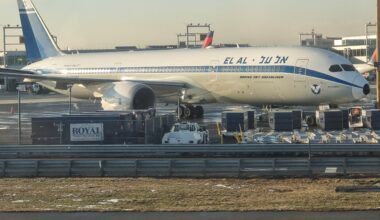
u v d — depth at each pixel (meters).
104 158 68.12
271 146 66.38
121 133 80.06
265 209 41.44
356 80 93.38
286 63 96.00
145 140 79.19
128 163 59.56
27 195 49.50
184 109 113.94
